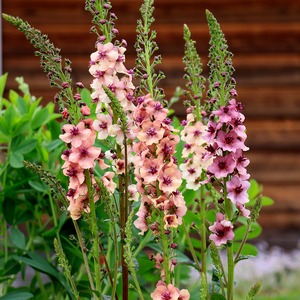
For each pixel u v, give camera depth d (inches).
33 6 441.4
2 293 149.9
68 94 99.8
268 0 457.4
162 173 95.3
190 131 109.5
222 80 99.3
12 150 144.2
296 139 457.4
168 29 446.6
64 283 134.1
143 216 100.1
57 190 104.3
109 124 99.0
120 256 103.0
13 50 434.9
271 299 361.1
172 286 96.0
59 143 143.7
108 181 100.6
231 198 96.9
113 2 438.0
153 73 104.7
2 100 168.9
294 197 454.3
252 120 459.2
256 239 446.3
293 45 458.0
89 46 442.3
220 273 99.3
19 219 148.1
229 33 457.7
